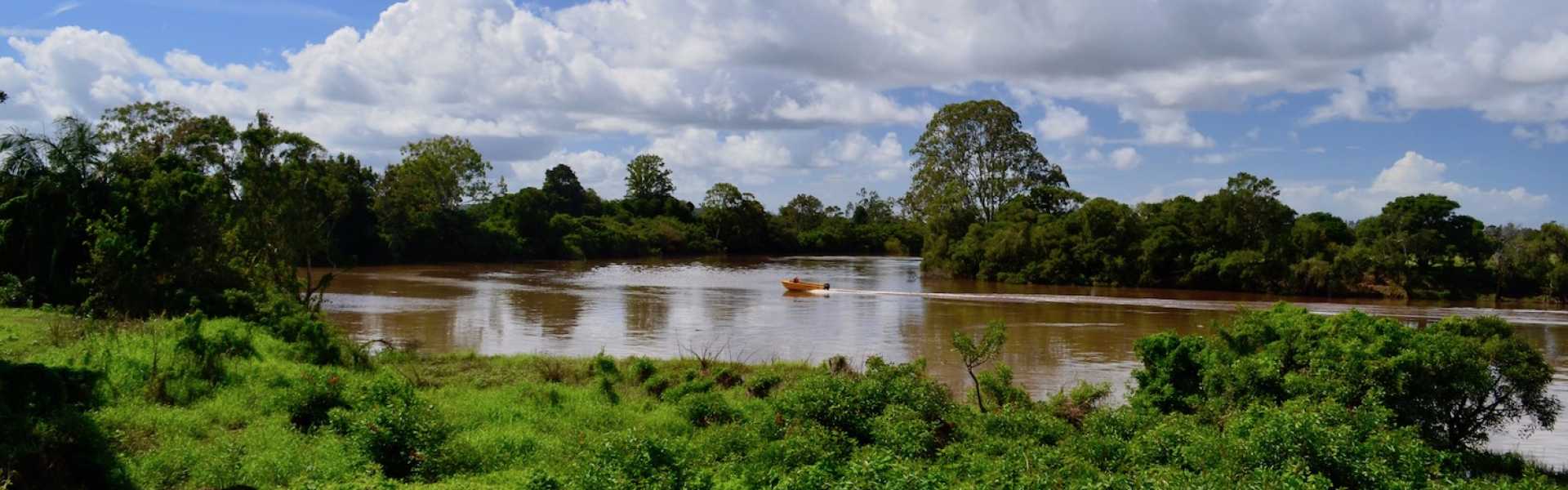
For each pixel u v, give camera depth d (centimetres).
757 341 3447
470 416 1759
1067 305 4941
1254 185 6431
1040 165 8806
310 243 3431
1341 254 5844
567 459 1483
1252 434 1419
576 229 10788
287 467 1328
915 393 1859
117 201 3241
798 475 1303
